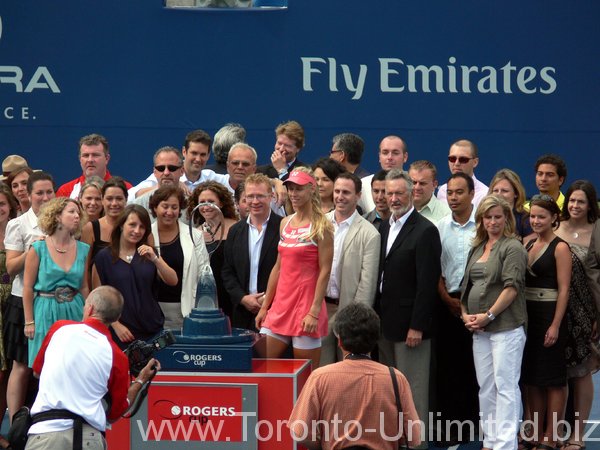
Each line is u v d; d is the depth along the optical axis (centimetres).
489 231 1427
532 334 1455
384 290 1480
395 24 1895
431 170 1598
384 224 1511
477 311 1430
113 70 1884
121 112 1889
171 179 1576
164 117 1895
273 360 1339
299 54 1886
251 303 1458
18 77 1881
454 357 1545
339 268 1475
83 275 1453
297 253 1387
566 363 1473
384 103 1900
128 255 1416
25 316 1444
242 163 1639
